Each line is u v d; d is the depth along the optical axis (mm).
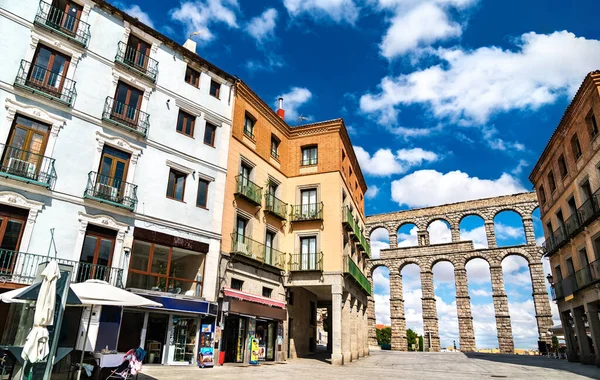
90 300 11406
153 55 21219
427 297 50531
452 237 51938
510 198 49875
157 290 18766
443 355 36656
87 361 12219
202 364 18094
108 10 19688
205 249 20625
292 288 27250
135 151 19203
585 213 23531
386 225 57125
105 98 18703
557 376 18344
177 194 20672
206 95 23297
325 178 27703
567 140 26266
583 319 26359
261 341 23250
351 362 26000
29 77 16531
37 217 15578
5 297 10398
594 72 21719
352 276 26906
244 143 24984
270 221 25875
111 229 17688
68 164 16875
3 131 15406
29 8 17062
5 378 10930
